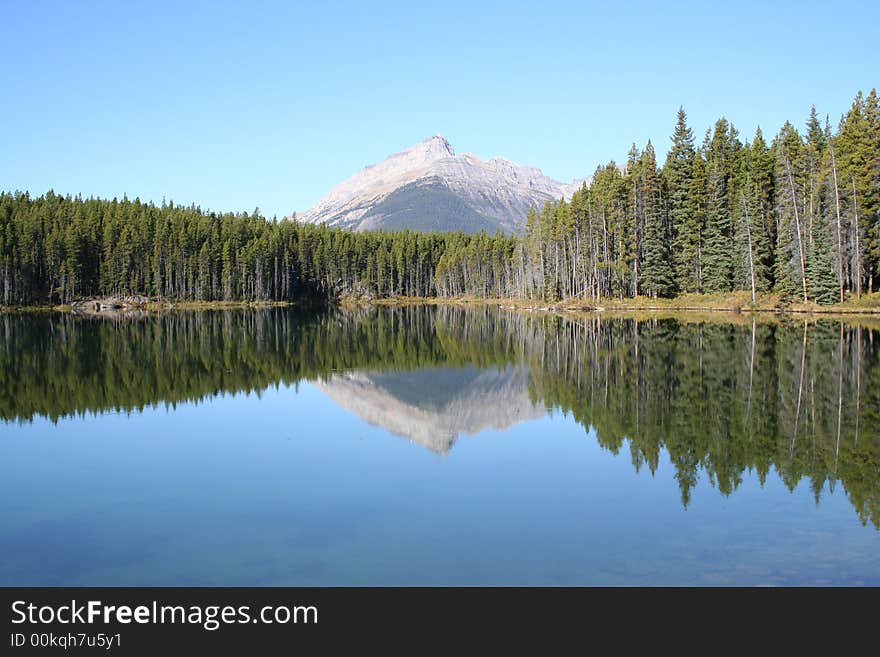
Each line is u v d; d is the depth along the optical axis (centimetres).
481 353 4950
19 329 7300
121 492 1788
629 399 2838
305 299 15750
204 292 14112
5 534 1501
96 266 13375
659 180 8712
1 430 2528
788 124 8269
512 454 2097
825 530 1421
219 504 1680
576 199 10012
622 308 8738
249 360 4628
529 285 11881
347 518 1562
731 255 8056
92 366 4225
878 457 1920
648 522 1488
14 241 12338
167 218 14388
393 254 17900
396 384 3634
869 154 6569
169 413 2842
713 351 4100
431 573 1269
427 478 1872
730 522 1475
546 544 1382
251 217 16525
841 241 6662
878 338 4459
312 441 2336
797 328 5266
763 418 2405
